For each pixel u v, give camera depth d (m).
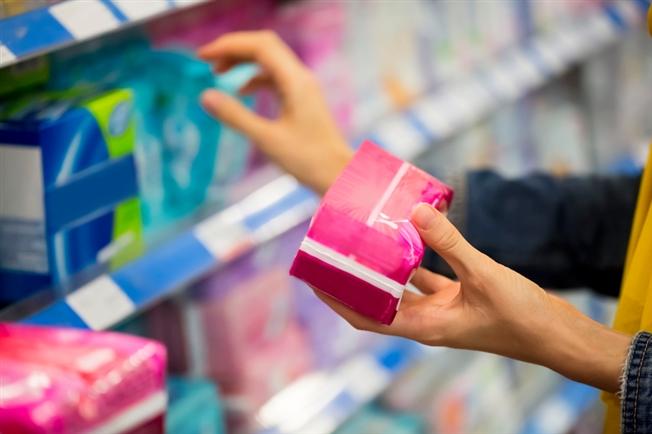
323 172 1.92
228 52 2.03
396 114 2.86
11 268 1.77
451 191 1.48
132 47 2.14
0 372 1.31
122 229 1.90
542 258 1.97
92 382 1.30
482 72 3.25
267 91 2.33
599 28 3.90
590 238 1.96
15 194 1.72
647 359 1.30
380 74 2.79
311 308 2.45
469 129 3.38
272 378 2.35
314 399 2.40
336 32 2.55
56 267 1.75
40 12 1.53
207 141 2.17
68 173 1.74
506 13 3.45
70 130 1.73
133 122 1.91
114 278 1.79
